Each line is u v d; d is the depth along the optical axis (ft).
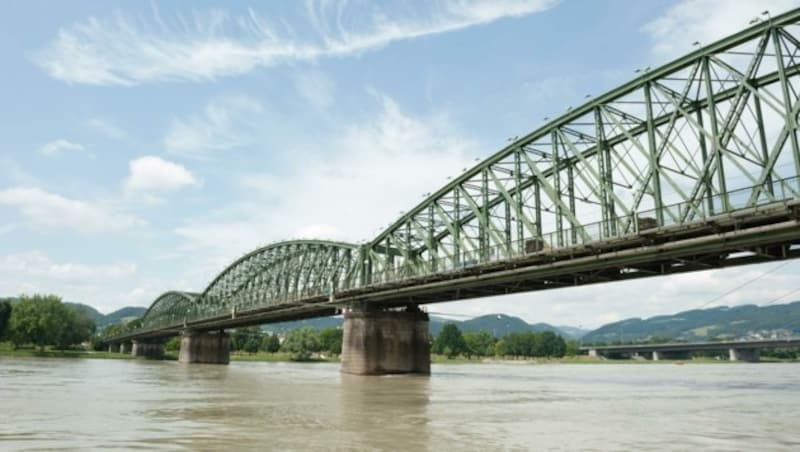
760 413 101.81
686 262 131.23
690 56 120.88
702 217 111.34
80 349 620.49
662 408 110.42
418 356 226.17
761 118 111.24
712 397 137.49
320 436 70.90
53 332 534.37
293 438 69.05
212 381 189.88
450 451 61.82
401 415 93.91
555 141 152.97
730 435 74.74
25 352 506.89
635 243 126.11
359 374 219.61
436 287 186.19
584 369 427.33
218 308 423.23
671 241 121.60
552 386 181.88
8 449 59.77
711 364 631.15
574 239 140.97
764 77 111.55
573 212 149.89
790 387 180.24
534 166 158.61
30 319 518.37
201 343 440.86
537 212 164.96
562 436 73.15
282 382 183.93
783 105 103.45
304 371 295.28
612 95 137.28
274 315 307.78
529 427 81.35
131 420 84.33
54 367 283.18
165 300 596.70
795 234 103.14
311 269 286.25
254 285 374.02
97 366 319.06
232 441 66.39
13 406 100.53
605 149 141.59
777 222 105.40
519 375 283.38
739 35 112.47
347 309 234.79
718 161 111.55
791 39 105.70
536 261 149.59
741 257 125.80
